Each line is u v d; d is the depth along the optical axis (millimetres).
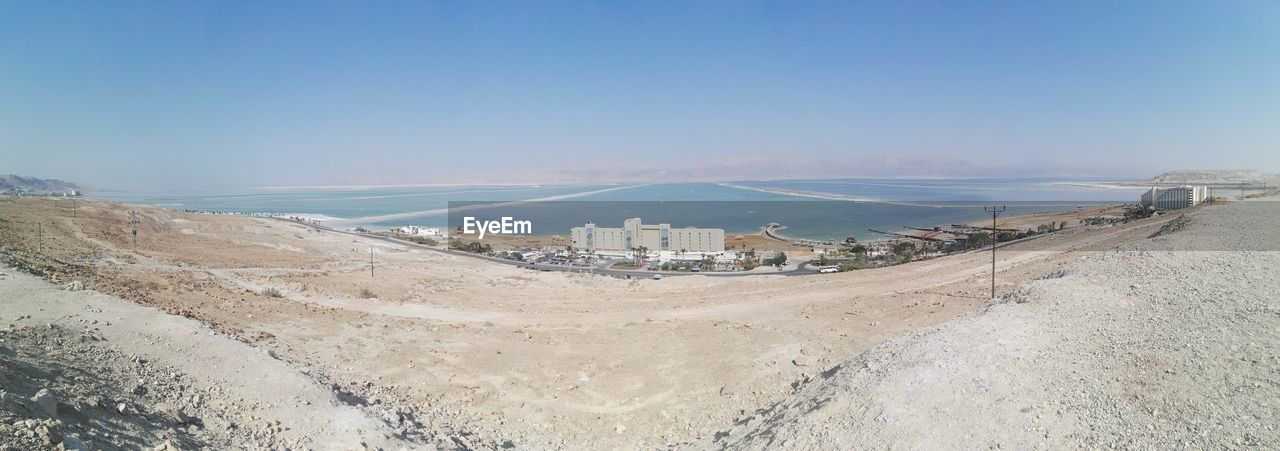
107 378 11734
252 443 10773
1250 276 14977
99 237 44688
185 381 12906
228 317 21938
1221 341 10781
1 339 12266
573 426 14898
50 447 7602
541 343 22297
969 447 8758
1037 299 15422
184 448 9547
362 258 57219
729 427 13633
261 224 72000
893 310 24969
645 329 24422
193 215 70062
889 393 10625
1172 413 8695
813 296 31203
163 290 25094
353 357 19141
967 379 10602
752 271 70750
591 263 78062
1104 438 8406
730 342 21172
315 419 12188
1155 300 13992
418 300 32656
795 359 18125
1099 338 11883
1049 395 9758
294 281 35781
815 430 10266
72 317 15523
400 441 11891
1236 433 7914
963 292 27422
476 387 17328
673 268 76312
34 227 41688
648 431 14508
